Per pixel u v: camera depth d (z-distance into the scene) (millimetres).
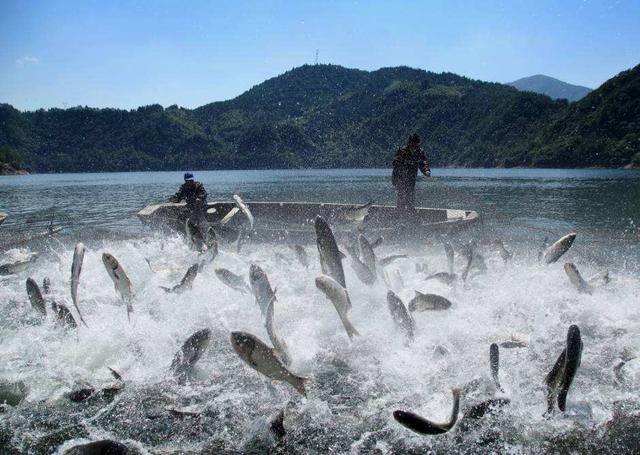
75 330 7957
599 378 6617
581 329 8258
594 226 21938
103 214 30953
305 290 10375
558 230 20625
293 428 5684
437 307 7711
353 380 6727
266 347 5242
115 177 134000
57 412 6043
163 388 6562
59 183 90125
